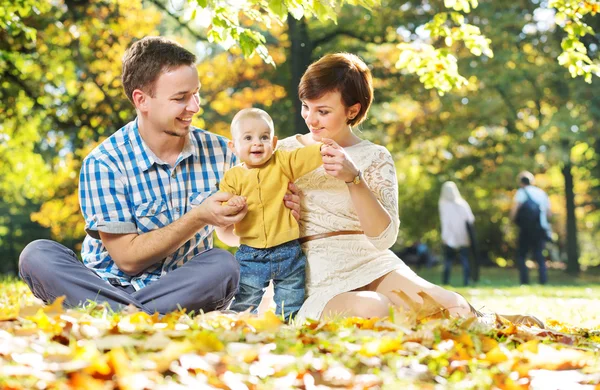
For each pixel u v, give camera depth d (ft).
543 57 86.48
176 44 16.75
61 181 83.25
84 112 61.87
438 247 127.54
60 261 15.79
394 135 96.17
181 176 17.06
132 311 13.26
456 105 91.97
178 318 13.17
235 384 9.23
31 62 60.70
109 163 16.75
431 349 11.86
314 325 12.82
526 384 10.94
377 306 15.21
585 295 43.62
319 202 16.49
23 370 8.55
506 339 13.43
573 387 10.80
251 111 16.31
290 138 17.30
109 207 16.53
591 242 143.02
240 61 80.02
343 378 10.00
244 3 21.49
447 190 63.05
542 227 65.21
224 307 16.33
